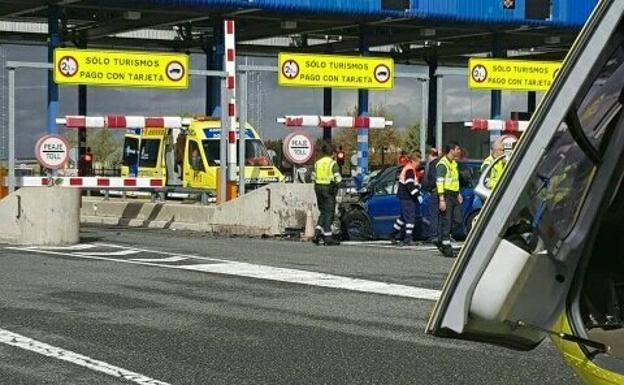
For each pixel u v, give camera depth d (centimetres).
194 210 2383
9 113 2370
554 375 729
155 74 2600
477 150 3781
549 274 345
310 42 4638
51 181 2362
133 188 2497
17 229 1900
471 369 751
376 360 786
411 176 1895
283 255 1644
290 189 2141
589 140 345
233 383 709
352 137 7875
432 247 1842
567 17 3475
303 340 873
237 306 1068
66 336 892
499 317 329
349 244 1933
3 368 760
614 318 363
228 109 2470
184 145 3094
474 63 3039
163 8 3105
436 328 332
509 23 3419
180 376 731
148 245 1855
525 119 3177
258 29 3834
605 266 365
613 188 356
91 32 3894
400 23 3494
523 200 326
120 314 1015
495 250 327
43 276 1337
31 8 3148
